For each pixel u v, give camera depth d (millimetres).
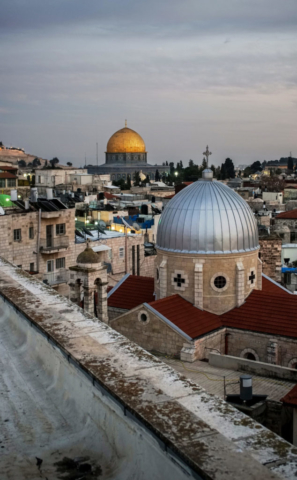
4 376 12820
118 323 52938
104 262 91875
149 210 141500
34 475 8867
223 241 52719
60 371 11930
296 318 50312
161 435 7867
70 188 185125
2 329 15742
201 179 57062
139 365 10367
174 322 50094
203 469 7012
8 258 79062
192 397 8992
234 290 53438
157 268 56656
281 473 6980
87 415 10422
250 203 158375
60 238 85812
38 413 11078
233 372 46125
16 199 89750
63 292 86375
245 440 7695
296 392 37625
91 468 9164
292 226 125062
